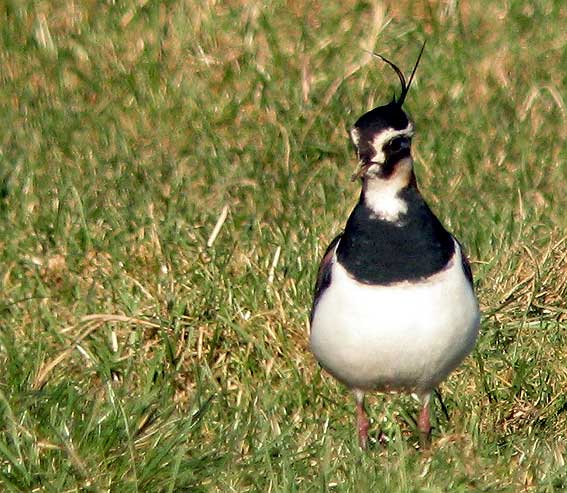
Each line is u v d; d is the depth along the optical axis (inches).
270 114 650.2
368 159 394.9
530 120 644.1
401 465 387.5
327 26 743.7
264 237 535.8
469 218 560.7
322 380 462.0
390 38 727.7
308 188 585.0
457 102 662.5
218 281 499.2
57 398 415.8
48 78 692.7
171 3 754.8
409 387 416.5
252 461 400.5
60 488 382.3
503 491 390.9
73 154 616.7
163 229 539.8
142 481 387.5
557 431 441.4
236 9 754.8
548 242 533.6
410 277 390.9
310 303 490.6
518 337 475.5
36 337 473.1
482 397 456.8
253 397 451.5
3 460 393.7
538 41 725.3
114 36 727.7
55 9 753.6
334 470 400.8
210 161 608.4
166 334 466.6
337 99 659.4
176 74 689.0
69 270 515.2
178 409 437.1
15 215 560.7
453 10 751.7
